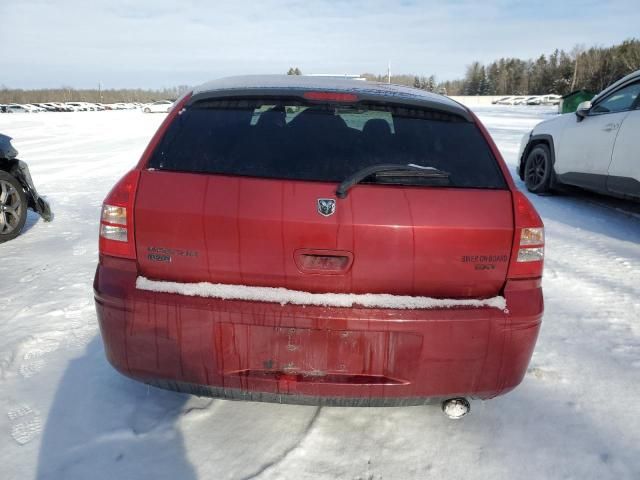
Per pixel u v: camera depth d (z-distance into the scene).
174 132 2.14
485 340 1.97
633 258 4.77
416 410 2.48
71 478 2.03
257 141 2.10
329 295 1.95
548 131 7.15
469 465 2.15
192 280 2.00
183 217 1.95
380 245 1.92
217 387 2.01
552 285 4.12
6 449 2.18
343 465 2.12
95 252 4.88
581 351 3.09
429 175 2.00
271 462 2.12
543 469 2.14
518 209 2.02
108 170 10.30
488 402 2.57
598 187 6.00
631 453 2.24
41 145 15.37
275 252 1.93
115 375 2.72
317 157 2.06
